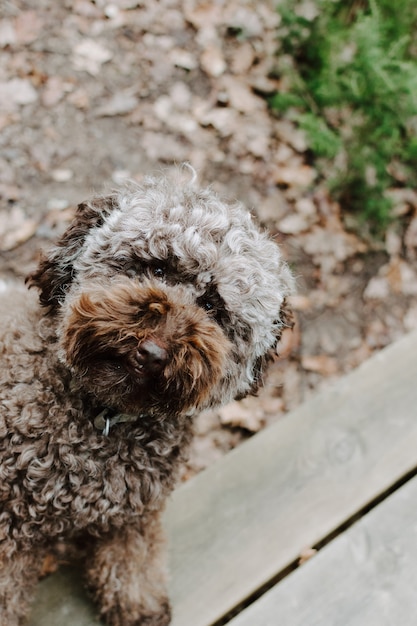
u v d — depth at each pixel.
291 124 1.34
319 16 1.29
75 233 0.73
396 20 1.21
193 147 1.27
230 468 0.84
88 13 1.33
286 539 0.80
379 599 0.75
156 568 0.76
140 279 0.69
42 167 1.17
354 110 1.25
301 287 1.18
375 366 0.94
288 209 1.24
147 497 0.72
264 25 1.43
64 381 0.69
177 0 1.41
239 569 0.78
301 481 0.84
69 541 0.79
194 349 0.65
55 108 1.22
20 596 0.72
